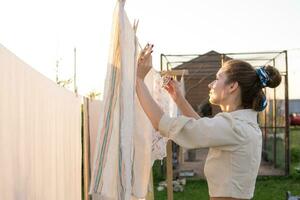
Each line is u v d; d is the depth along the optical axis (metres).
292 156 14.98
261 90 2.16
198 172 12.01
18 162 2.00
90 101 5.00
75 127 4.27
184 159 13.84
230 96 2.15
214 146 1.99
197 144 1.97
